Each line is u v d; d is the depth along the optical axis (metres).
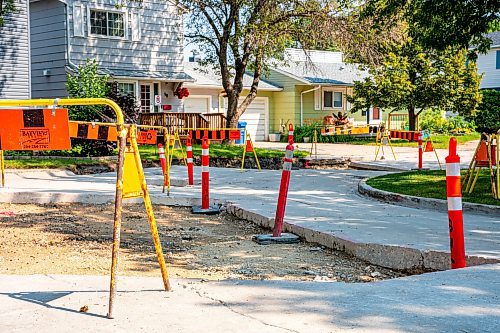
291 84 36.66
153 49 27.50
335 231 7.79
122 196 4.54
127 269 6.42
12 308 4.43
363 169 20.58
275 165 21.27
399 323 3.92
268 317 4.12
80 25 25.09
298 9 24.36
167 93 28.02
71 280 5.32
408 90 29.95
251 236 8.43
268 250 7.55
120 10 26.25
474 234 7.57
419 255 6.40
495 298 4.44
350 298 4.55
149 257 7.07
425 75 30.31
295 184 14.69
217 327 3.95
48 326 4.02
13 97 22.58
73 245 7.61
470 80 30.53
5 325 4.05
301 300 4.53
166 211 10.43
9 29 22.38
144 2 27.06
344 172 18.25
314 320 4.04
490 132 10.54
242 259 7.05
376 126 37.69
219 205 10.67
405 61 29.78
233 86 27.03
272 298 4.60
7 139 4.62
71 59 24.94
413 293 4.63
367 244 6.95
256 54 25.78
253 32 24.44
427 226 8.26
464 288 4.73
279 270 6.52
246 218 9.58
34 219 9.39
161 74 27.41
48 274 5.80
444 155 24.30
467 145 30.48
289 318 4.09
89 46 25.42
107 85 22.48
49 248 7.40
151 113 24.95
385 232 7.72
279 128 37.50
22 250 7.25
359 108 32.12
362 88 31.28
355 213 9.55
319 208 10.12
